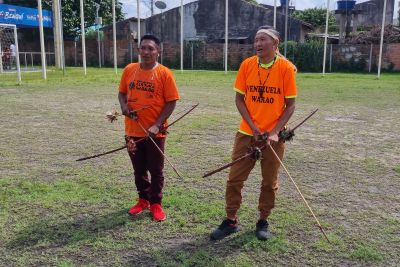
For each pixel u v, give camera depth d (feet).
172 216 16.35
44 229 15.14
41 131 31.12
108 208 17.06
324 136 30.91
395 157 25.31
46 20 106.83
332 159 24.71
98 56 133.18
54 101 46.75
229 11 134.62
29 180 20.18
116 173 21.38
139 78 15.48
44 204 17.29
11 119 35.78
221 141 28.68
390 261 13.39
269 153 13.93
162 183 16.14
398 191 19.54
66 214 16.43
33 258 13.28
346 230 15.44
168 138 29.14
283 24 129.80
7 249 13.79
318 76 87.30
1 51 92.73
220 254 13.62
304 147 27.48
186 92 57.11
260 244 14.25
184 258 13.29
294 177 21.34
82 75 83.35
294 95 13.53
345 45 110.52
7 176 20.79
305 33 140.36
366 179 21.18
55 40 109.19
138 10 82.12
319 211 17.06
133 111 15.34
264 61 13.69
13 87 60.23
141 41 15.33
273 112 13.74
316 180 20.93
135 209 16.53
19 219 15.93
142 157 16.06
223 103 46.62
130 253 13.65
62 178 20.58
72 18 138.31
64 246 14.02
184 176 21.07
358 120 37.65
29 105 43.52
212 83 70.54
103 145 27.12
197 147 26.89
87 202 17.60
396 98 52.54
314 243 14.39
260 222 14.92
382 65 108.88
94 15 146.00
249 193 18.93
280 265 13.07
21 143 27.48
